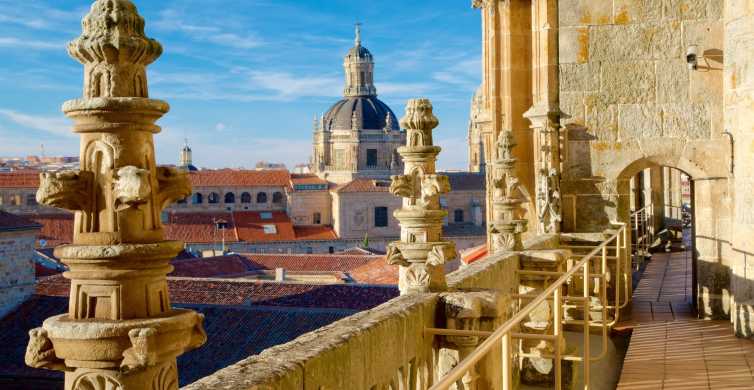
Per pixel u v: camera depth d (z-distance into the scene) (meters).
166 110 3.75
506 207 12.12
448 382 3.40
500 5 17.45
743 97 12.30
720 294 14.34
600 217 15.95
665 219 29.17
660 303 16.20
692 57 14.98
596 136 15.94
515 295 8.57
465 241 154.38
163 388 3.56
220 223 134.75
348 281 77.50
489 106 18.19
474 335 6.95
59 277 63.28
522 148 17.48
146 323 3.43
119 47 3.57
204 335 3.76
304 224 148.12
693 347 11.82
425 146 7.61
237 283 56.50
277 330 49.47
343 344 5.23
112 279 3.51
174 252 3.69
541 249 12.84
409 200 7.72
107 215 3.55
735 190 12.60
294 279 85.06
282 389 4.35
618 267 12.85
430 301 7.16
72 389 3.48
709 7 15.24
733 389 9.36
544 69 16.14
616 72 15.80
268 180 149.00
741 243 12.31
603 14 15.85
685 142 15.30
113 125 3.56
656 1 15.52
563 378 10.84
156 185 3.71
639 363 10.91
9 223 57.78
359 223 146.12
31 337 3.46
